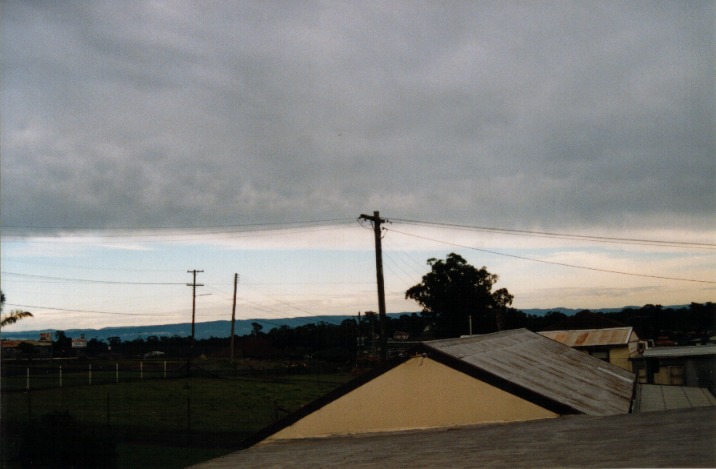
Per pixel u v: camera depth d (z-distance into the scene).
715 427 6.66
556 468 5.45
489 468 5.92
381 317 27.25
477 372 10.83
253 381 53.00
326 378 57.25
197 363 70.00
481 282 66.38
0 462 19.00
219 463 9.12
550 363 14.97
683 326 68.44
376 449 8.61
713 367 33.38
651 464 5.04
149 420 30.84
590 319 53.44
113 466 19.77
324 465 7.65
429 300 66.62
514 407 10.55
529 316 76.88
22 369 57.94
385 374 11.27
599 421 8.57
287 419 11.53
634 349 41.12
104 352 88.44
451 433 9.52
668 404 14.55
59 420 19.64
